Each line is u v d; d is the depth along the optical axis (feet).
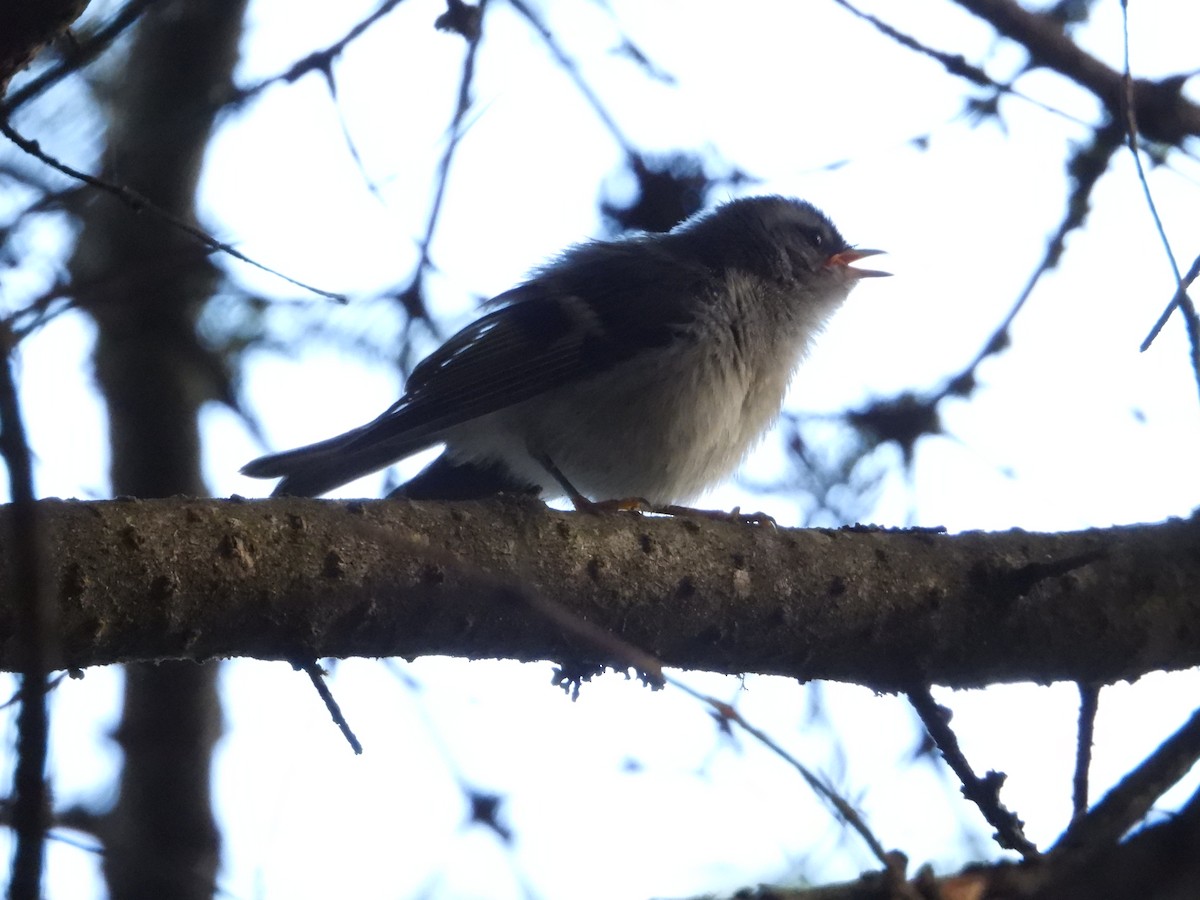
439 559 20.53
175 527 21.15
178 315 42.24
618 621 24.38
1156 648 26.96
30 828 14.66
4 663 19.38
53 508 20.66
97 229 41.37
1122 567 27.02
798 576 25.40
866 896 16.99
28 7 21.63
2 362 14.43
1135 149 25.40
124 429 44.80
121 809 42.22
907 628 25.89
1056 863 16.87
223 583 21.16
